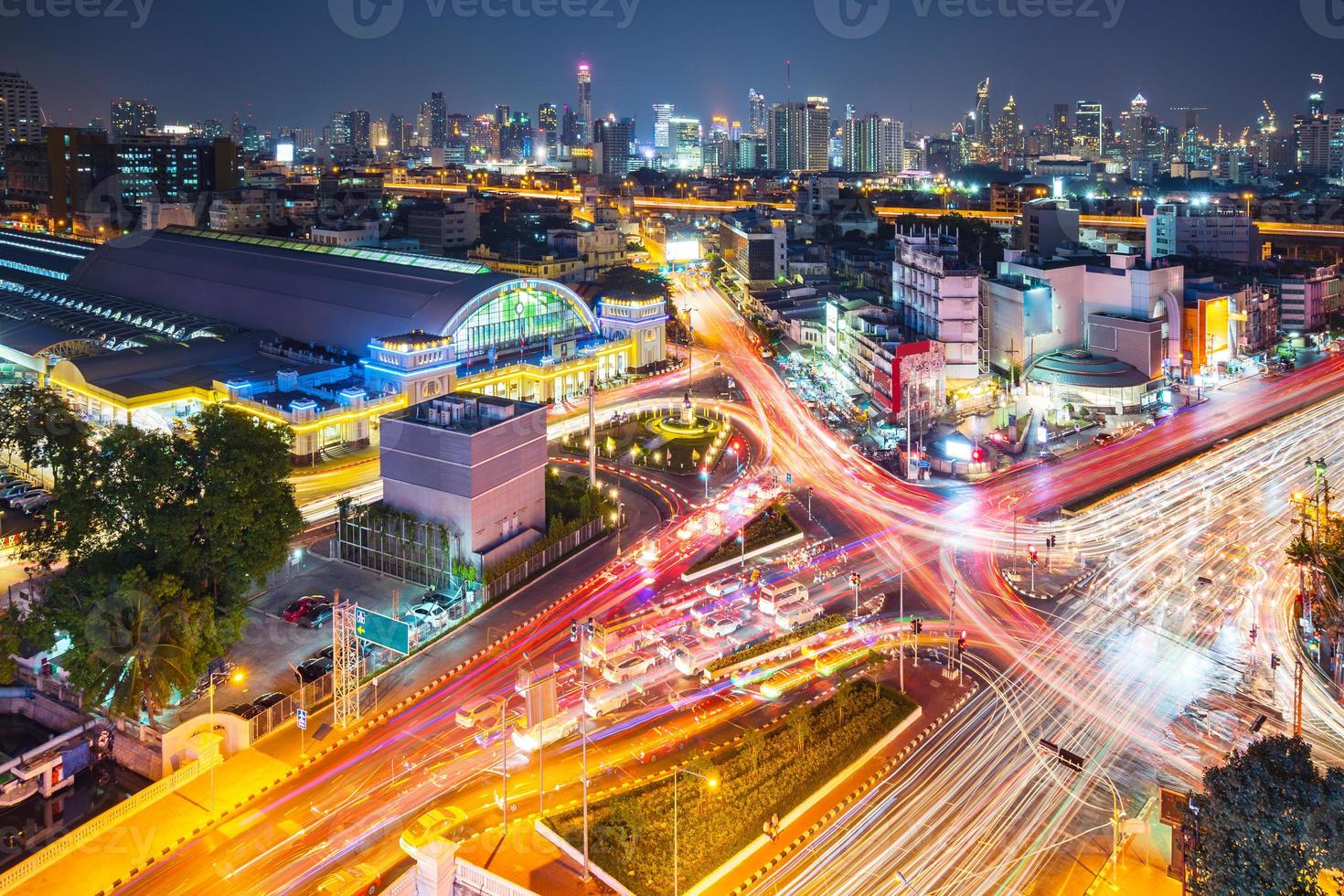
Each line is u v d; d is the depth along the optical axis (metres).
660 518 136.75
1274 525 130.50
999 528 132.88
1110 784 78.81
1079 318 198.88
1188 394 189.62
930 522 135.50
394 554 116.25
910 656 99.50
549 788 78.81
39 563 93.88
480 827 73.81
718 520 135.38
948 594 113.56
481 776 80.56
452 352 175.88
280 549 97.88
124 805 74.88
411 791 78.56
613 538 129.25
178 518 89.75
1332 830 53.34
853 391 196.00
